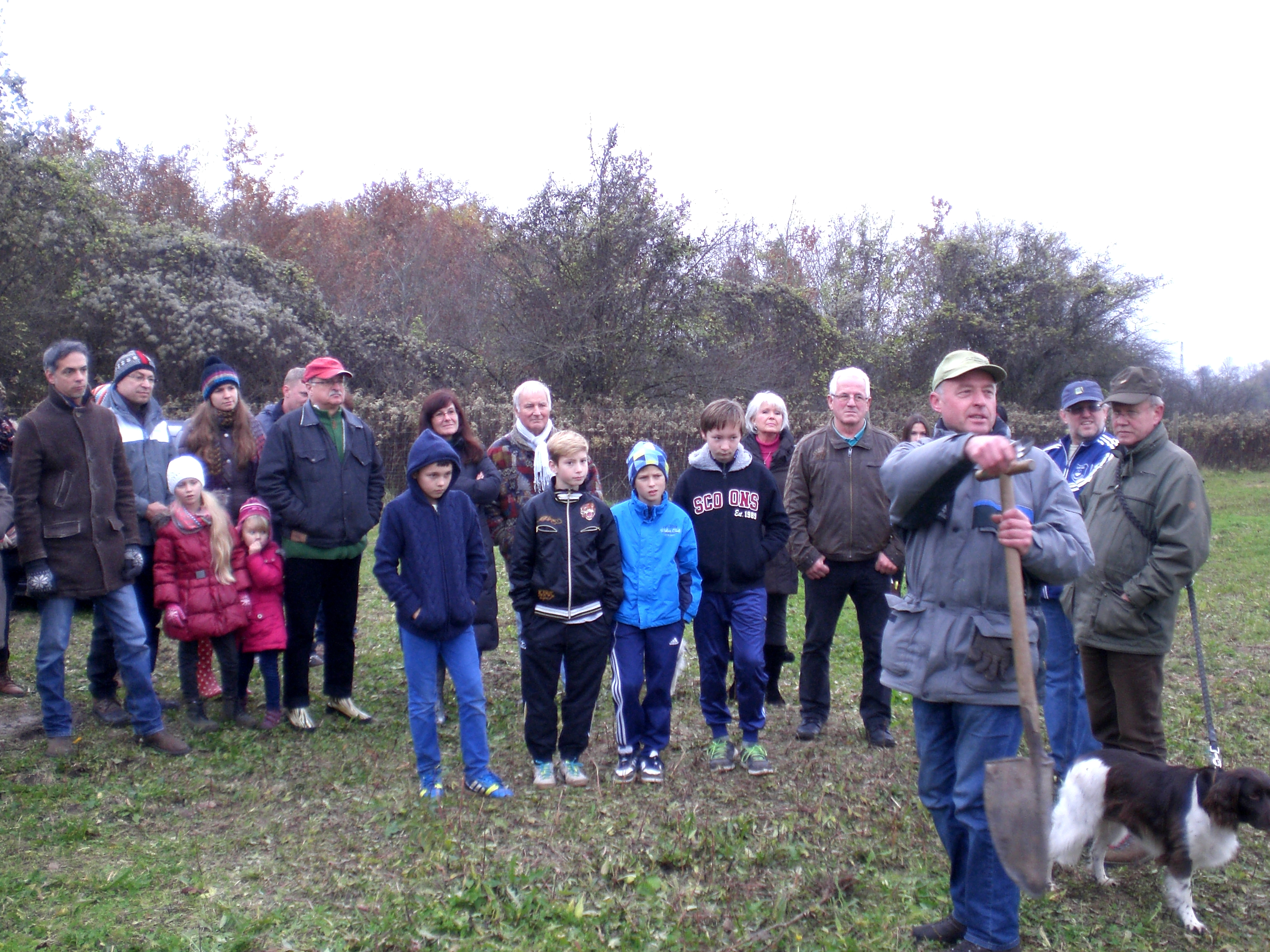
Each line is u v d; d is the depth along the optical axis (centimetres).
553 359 1848
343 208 3453
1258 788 317
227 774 457
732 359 2045
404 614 427
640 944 318
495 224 1930
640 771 461
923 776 314
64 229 1678
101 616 518
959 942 311
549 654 450
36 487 448
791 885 357
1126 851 382
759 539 476
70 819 403
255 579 519
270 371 1689
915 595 309
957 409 296
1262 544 1295
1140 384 377
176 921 328
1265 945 328
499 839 393
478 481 516
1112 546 385
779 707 583
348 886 353
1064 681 451
